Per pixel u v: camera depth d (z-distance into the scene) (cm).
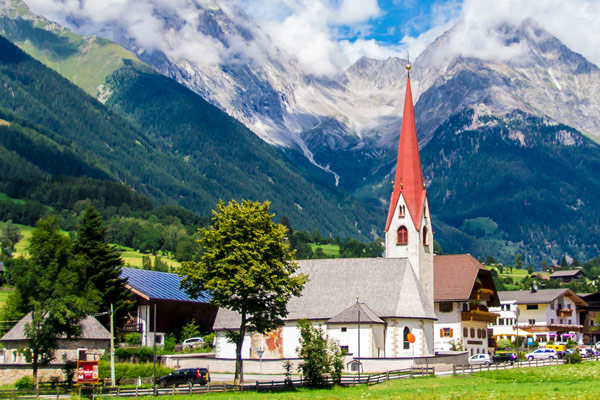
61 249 9938
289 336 12744
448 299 14088
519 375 10225
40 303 9644
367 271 13125
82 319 10619
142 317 13450
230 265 9850
